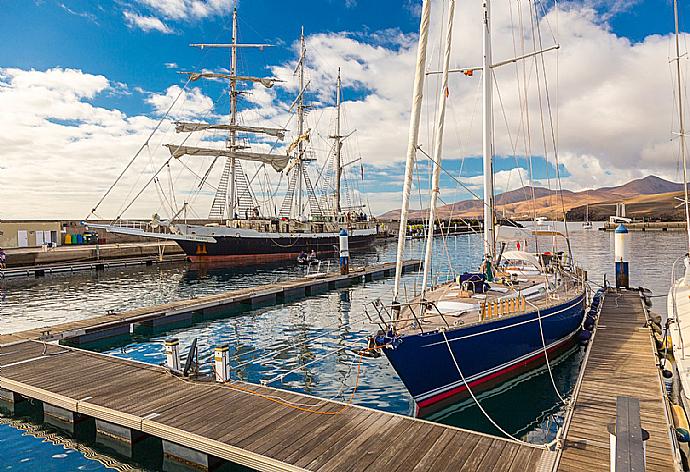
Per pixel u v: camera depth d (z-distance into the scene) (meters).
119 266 49.19
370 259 60.03
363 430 9.62
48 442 10.83
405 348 11.64
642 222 129.00
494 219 20.09
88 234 61.69
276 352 18.47
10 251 48.56
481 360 13.49
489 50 19.36
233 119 58.47
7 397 12.90
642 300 23.52
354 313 25.95
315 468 8.16
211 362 17.17
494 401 13.70
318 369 16.44
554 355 17.30
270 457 8.52
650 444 8.85
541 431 11.84
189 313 24.17
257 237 54.88
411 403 13.38
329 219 71.38
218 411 10.62
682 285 18.91
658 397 11.07
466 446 8.95
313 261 54.56
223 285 36.81
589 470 8.00
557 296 17.83
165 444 9.97
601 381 12.15
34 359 14.79
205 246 51.78
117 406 10.94
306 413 10.49
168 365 13.45
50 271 43.25
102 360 14.64
